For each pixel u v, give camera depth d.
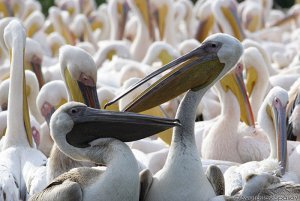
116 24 31.31
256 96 18.67
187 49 23.81
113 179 11.34
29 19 29.17
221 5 26.30
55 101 17.08
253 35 29.38
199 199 11.66
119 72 22.61
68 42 31.48
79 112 11.69
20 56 15.27
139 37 27.22
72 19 35.66
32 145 14.93
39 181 13.58
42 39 28.78
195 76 12.14
